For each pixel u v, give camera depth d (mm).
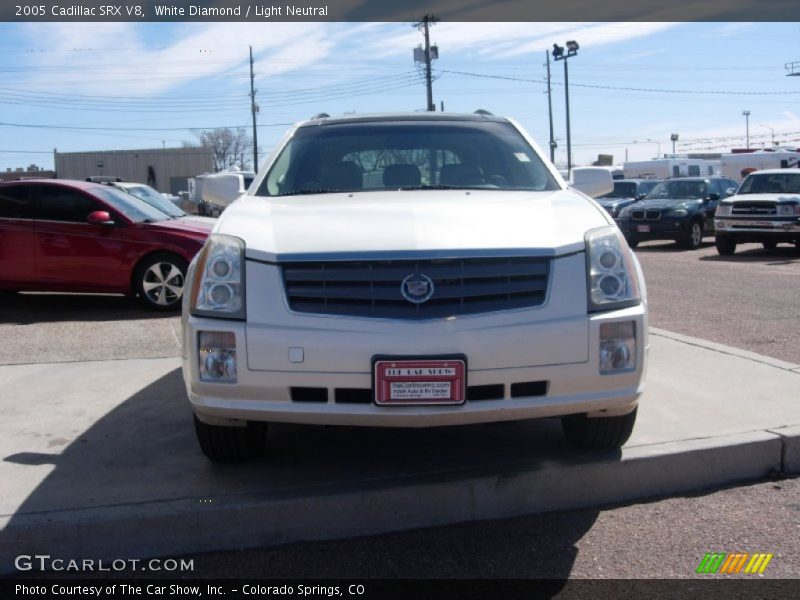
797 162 31781
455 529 3746
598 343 3570
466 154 4941
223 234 3779
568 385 3557
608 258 3699
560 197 4355
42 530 3449
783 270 13641
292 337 3469
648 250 19125
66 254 9430
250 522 3596
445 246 3549
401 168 4859
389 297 3494
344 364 3447
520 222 3836
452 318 3471
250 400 3533
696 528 3697
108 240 9430
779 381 5457
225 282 3596
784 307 9305
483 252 3545
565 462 4023
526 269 3592
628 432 4094
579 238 3703
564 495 3945
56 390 5672
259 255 3600
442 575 3322
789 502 3945
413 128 5160
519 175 4816
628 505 3980
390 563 3434
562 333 3529
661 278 12594
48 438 4617
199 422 3947
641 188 23734
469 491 3812
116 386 5758
